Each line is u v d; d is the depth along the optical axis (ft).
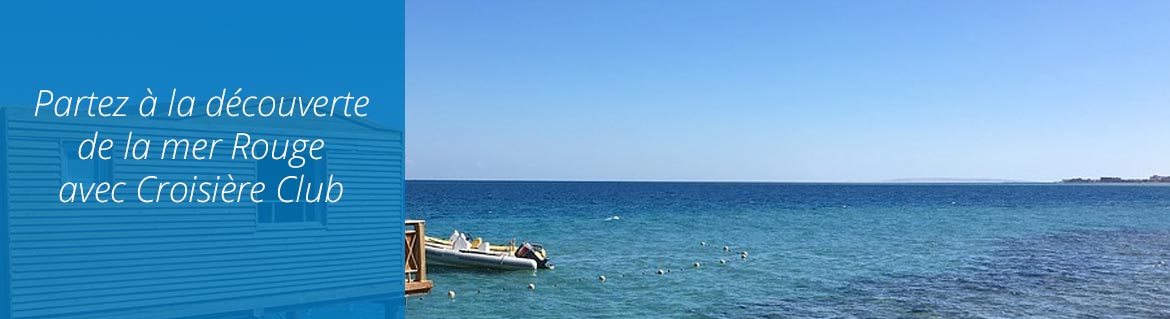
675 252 145.89
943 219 262.06
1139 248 156.46
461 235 120.98
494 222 229.04
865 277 113.39
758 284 106.11
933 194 636.48
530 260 112.98
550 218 248.52
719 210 312.09
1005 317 82.33
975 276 113.91
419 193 515.50
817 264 129.08
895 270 121.49
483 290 96.94
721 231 200.54
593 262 127.54
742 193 599.98
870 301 92.63
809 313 84.94
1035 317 82.38
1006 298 94.17
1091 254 144.46
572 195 492.13
